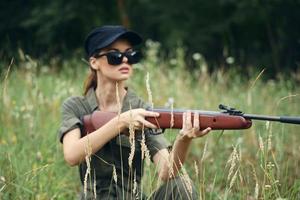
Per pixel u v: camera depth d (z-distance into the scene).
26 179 6.16
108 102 5.18
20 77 10.95
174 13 22.25
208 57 21.83
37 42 21.72
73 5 21.73
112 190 5.07
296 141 7.97
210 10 22.19
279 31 21.42
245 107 9.79
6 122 8.19
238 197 5.78
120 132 4.88
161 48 22.14
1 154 6.61
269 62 20.95
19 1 22.83
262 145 5.00
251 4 21.03
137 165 5.16
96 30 5.14
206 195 6.13
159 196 5.04
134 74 12.38
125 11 21.98
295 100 10.91
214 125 4.64
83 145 4.87
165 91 10.72
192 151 8.27
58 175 6.77
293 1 21.06
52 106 8.97
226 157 8.00
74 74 13.46
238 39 22.25
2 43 22.28
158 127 4.75
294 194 5.84
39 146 7.23
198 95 10.96
